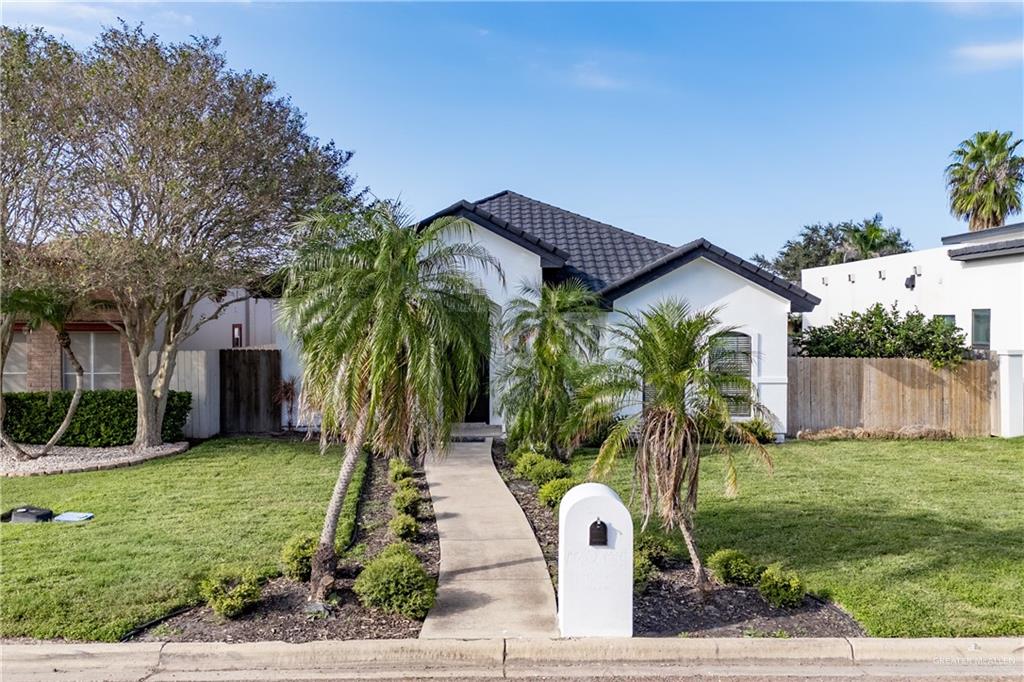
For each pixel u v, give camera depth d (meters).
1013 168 29.75
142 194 12.30
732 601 6.54
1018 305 18.00
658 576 7.18
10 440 13.53
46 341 16.86
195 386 15.75
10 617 6.04
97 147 12.45
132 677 5.39
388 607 6.25
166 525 8.80
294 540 7.24
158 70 12.34
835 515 9.38
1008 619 6.03
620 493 10.70
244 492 10.59
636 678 5.38
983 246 18.70
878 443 15.35
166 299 13.40
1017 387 16.28
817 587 6.79
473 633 5.91
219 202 13.12
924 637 5.75
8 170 11.91
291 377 16.50
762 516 9.36
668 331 6.74
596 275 17.08
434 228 7.27
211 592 6.22
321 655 5.60
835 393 16.47
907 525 8.90
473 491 11.00
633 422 7.09
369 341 6.72
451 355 7.11
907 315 17.83
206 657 5.57
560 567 5.89
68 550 7.78
